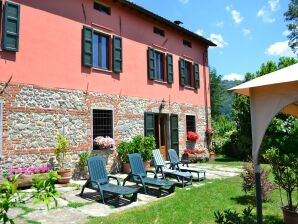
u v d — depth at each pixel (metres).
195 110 15.23
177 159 10.00
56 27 8.92
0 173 7.19
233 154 16.23
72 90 9.23
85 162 9.04
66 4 9.30
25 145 7.84
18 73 7.84
